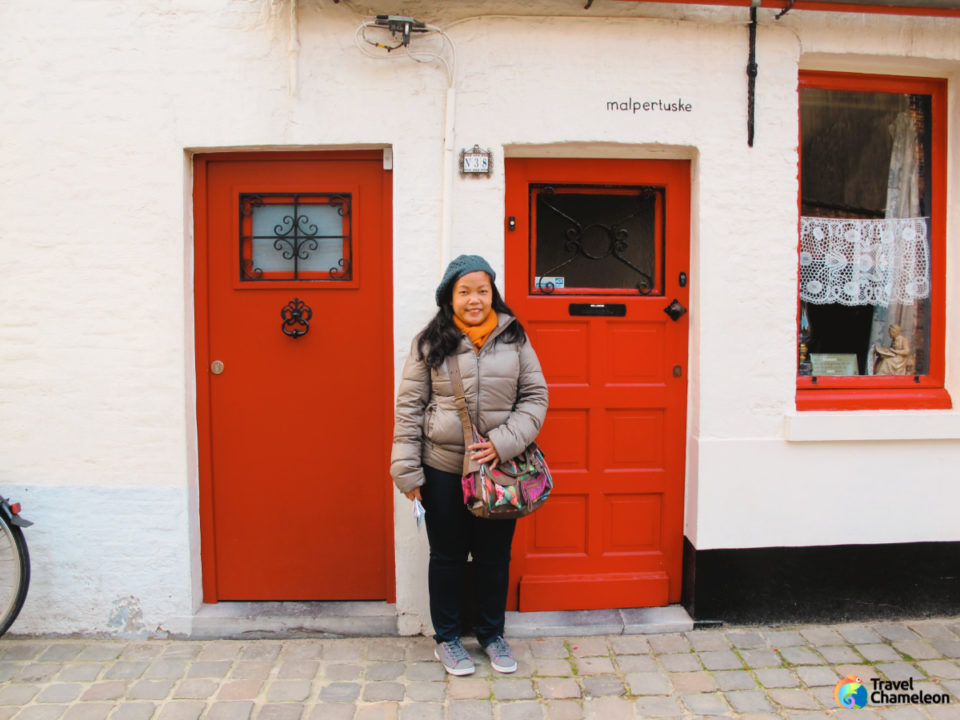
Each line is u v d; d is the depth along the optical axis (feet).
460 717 8.11
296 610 10.25
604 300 10.34
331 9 9.45
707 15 9.73
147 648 9.63
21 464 9.86
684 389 10.48
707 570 10.14
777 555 10.25
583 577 10.54
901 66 10.39
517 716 8.14
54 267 9.66
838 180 10.81
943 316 10.89
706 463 10.05
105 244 9.65
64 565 9.93
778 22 9.80
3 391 9.78
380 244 10.06
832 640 9.89
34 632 9.96
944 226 10.88
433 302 9.72
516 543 10.44
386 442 10.23
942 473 10.39
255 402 10.21
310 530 10.39
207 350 10.12
